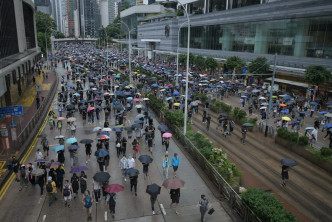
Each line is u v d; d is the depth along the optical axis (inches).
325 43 1547.7
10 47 1456.7
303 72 1596.9
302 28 1694.1
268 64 1803.6
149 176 667.4
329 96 1525.6
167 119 1054.4
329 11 1497.3
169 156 791.1
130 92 1438.2
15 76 1443.2
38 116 1138.7
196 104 1201.4
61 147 688.4
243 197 490.9
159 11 5329.7
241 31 2326.5
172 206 544.4
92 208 534.9
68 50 6102.4
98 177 529.7
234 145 933.2
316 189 653.3
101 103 1359.5
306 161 812.0
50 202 542.9
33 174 571.5
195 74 2242.9
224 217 510.9
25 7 2249.0
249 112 1298.0
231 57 2087.8
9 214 516.7
